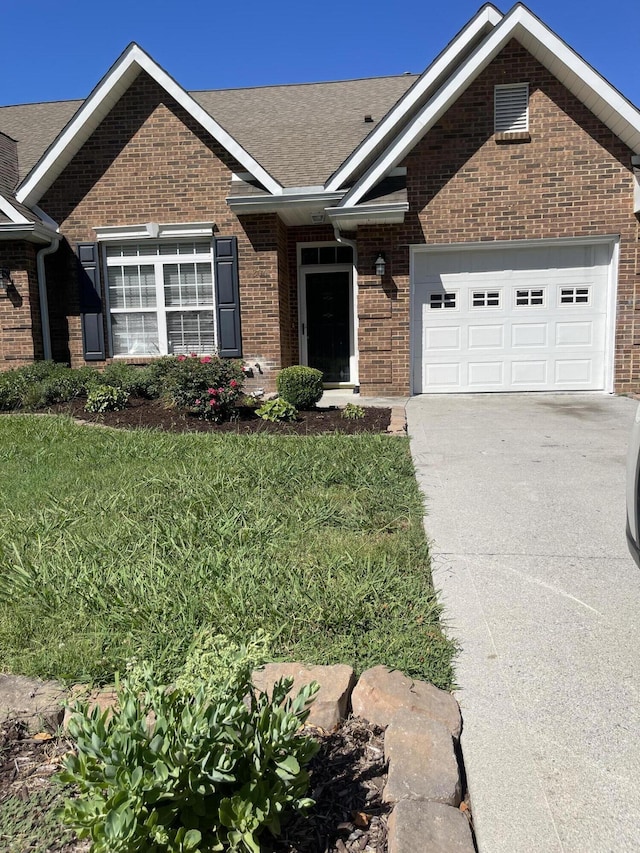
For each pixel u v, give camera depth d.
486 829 2.00
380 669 2.71
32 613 3.26
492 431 7.95
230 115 14.30
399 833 1.91
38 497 5.12
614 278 10.75
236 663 2.01
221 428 8.04
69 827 1.95
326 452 6.42
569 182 10.57
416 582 3.63
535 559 4.02
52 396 9.77
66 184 11.57
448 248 10.93
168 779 1.76
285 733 1.93
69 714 2.47
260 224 11.34
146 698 2.00
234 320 11.54
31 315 11.30
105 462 6.24
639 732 2.42
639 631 3.14
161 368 10.01
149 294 11.83
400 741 2.29
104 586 3.49
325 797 2.13
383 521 4.67
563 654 2.95
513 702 2.61
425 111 10.23
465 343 11.24
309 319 12.63
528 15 9.82
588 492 5.37
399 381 11.17
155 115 11.30
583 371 11.13
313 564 3.83
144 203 11.49
